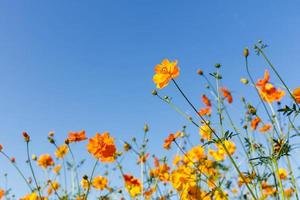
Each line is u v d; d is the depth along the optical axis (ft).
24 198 3.05
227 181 2.63
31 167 2.66
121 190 3.38
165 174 3.14
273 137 2.01
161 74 2.06
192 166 2.68
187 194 2.45
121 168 3.35
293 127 1.78
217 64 2.21
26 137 2.68
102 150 2.53
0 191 3.98
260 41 1.88
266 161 1.92
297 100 1.73
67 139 3.00
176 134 2.44
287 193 2.14
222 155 2.64
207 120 2.24
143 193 3.08
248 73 2.15
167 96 1.95
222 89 2.43
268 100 2.12
